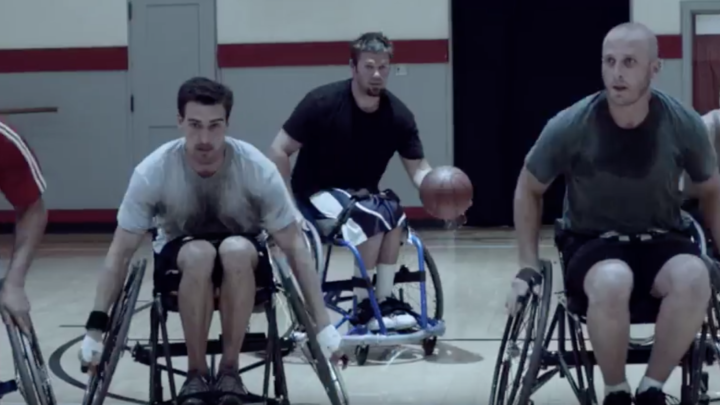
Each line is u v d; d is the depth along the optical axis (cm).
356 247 466
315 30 967
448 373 445
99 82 989
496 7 965
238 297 321
